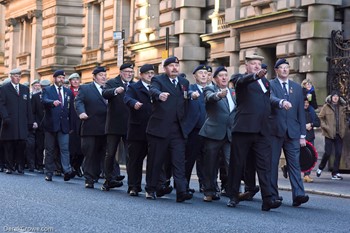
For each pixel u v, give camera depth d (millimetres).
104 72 17594
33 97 22922
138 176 15789
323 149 22891
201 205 14266
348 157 22172
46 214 12172
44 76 46562
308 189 17875
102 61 40625
